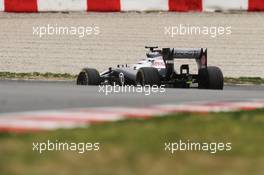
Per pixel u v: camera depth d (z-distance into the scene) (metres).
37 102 32.25
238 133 22.52
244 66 71.25
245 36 82.25
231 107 31.03
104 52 76.81
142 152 18.84
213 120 25.42
